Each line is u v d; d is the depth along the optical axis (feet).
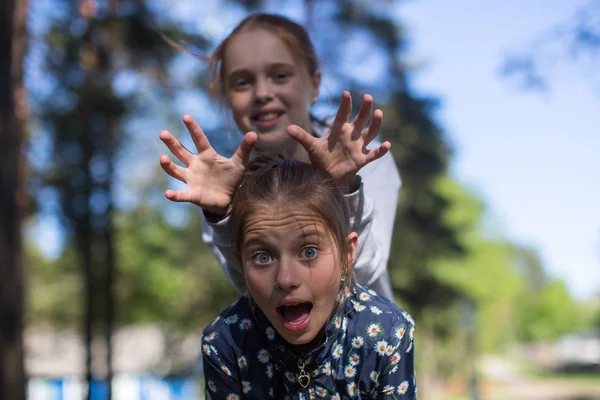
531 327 306.76
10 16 26.78
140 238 79.87
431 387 111.96
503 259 133.18
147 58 46.88
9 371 25.57
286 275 6.30
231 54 9.39
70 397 76.43
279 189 6.40
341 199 6.63
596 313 309.01
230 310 7.32
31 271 81.76
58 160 48.39
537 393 97.60
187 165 6.83
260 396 7.13
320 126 9.96
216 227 7.03
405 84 61.31
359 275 8.04
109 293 51.62
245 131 9.37
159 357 88.53
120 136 50.03
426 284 69.41
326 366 6.93
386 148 6.89
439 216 66.23
